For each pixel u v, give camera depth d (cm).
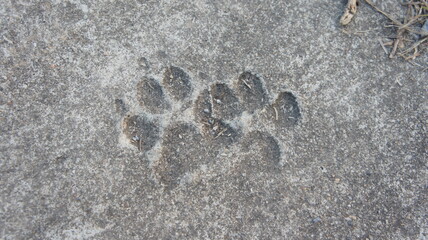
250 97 39
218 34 39
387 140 39
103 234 36
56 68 38
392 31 41
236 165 38
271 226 37
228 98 39
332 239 37
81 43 39
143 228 36
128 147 37
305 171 38
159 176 37
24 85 38
